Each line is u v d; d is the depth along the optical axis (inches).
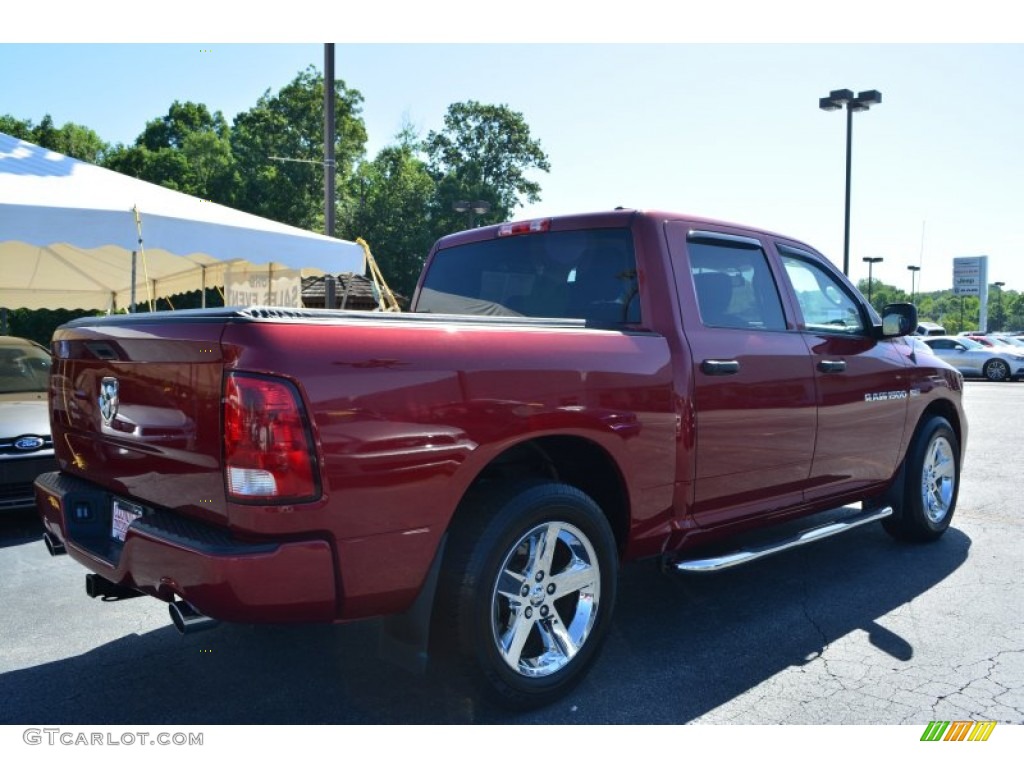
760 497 155.8
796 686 126.7
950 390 213.5
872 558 198.4
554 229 155.4
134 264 327.9
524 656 120.0
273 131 1594.5
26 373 271.9
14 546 207.2
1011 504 262.4
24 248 412.2
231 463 91.9
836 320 181.9
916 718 116.1
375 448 96.2
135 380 109.7
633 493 128.6
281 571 91.3
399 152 1752.0
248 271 472.1
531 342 115.0
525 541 115.6
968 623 154.6
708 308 147.3
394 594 100.7
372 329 99.4
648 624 154.0
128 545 102.1
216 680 128.6
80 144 1795.0
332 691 124.4
